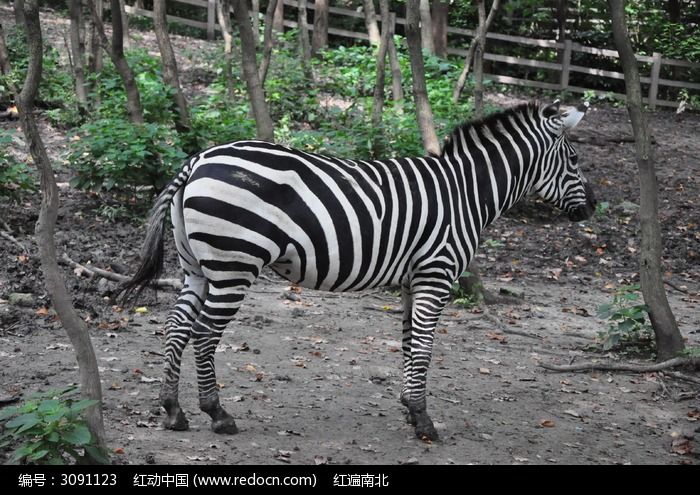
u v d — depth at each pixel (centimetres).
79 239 877
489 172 553
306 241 482
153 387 566
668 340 745
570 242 1141
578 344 793
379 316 818
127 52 1495
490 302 893
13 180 926
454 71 1733
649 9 2430
